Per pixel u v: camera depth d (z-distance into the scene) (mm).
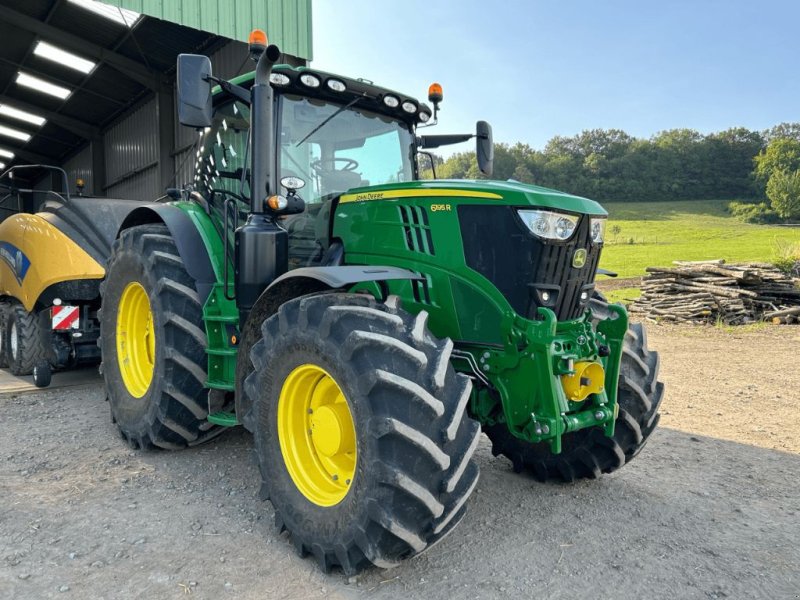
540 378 2754
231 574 2582
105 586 2465
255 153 3406
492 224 2898
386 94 3916
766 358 8492
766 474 3916
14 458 3949
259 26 8938
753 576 2639
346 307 2605
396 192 3189
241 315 3479
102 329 4555
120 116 17453
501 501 3428
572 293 3010
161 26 12016
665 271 13398
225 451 4176
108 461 3932
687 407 5727
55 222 6008
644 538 2990
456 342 3045
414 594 2457
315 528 2627
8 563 2623
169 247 4043
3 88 16391
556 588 2518
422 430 2381
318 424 2754
